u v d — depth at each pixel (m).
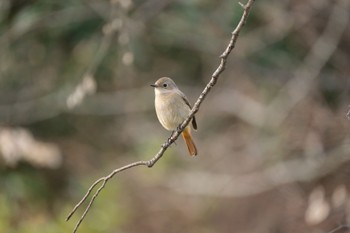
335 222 12.09
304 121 14.22
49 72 16.16
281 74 16.81
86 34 15.11
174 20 15.95
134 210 17.94
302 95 15.07
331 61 15.95
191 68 17.97
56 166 13.27
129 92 18.70
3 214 12.85
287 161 14.59
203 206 17.97
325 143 13.13
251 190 17.27
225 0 15.45
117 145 19.17
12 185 13.20
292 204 14.34
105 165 18.12
